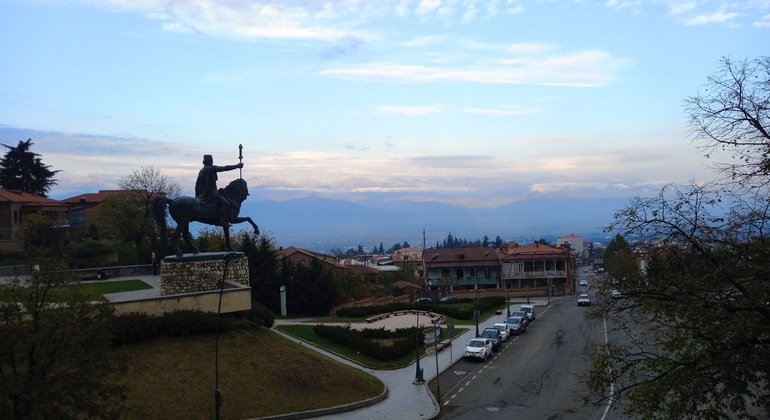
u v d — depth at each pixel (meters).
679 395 15.48
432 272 105.06
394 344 44.09
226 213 40.16
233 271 39.34
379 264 174.75
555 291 96.19
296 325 53.88
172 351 31.70
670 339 16.64
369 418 29.22
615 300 17.42
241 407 28.52
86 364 21.17
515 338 54.50
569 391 34.19
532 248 109.94
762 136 14.77
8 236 78.81
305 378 32.41
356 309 63.56
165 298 34.06
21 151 95.81
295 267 67.50
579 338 52.62
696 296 15.68
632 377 16.41
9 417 18.58
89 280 50.22
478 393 34.53
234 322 36.09
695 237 15.70
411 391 34.81
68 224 90.00
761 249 14.64
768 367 13.95
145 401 27.17
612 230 16.94
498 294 94.88
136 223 79.88
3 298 20.77
